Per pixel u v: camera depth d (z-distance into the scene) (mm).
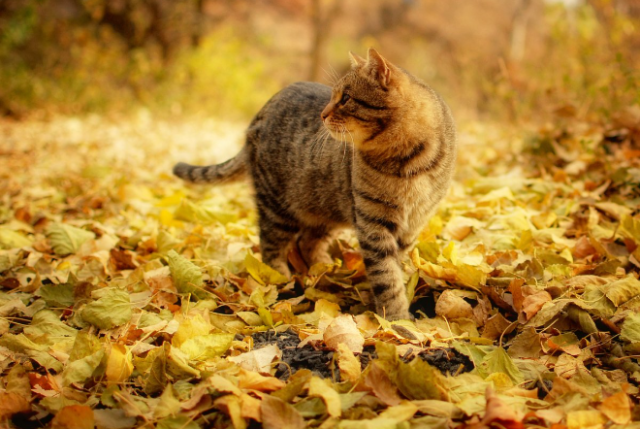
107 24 5383
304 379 1112
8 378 1154
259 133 1580
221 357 1232
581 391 1121
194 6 5754
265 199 1588
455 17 7234
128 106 4574
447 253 1453
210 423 1105
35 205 1954
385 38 7289
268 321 1315
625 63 2297
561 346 1234
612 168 1790
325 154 1474
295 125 1528
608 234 1522
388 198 1383
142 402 1124
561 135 2062
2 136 3264
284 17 7266
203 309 1350
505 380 1142
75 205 1971
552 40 3178
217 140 3395
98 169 2275
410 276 1441
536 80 2986
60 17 5039
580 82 2387
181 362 1171
